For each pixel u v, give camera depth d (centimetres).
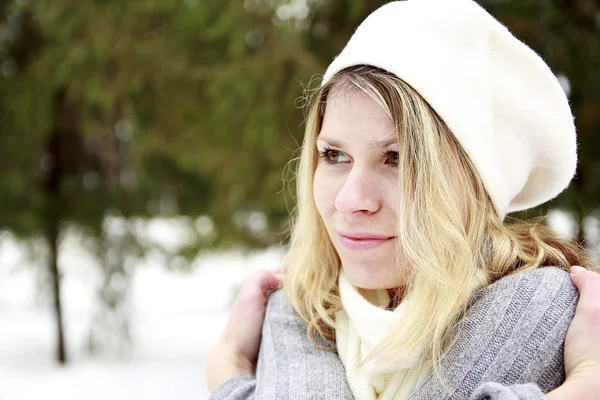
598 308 98
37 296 700
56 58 539
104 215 694
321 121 117
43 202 681
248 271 630
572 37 380
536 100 110
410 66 102
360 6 392
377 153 105
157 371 648
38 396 577
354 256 108
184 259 663
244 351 130
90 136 654
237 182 482
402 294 110
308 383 107
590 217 380
